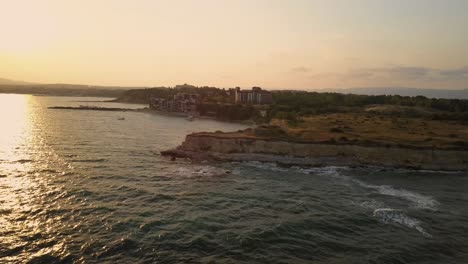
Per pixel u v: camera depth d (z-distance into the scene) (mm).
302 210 45906
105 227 37750
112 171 64688
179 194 51750
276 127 101250
